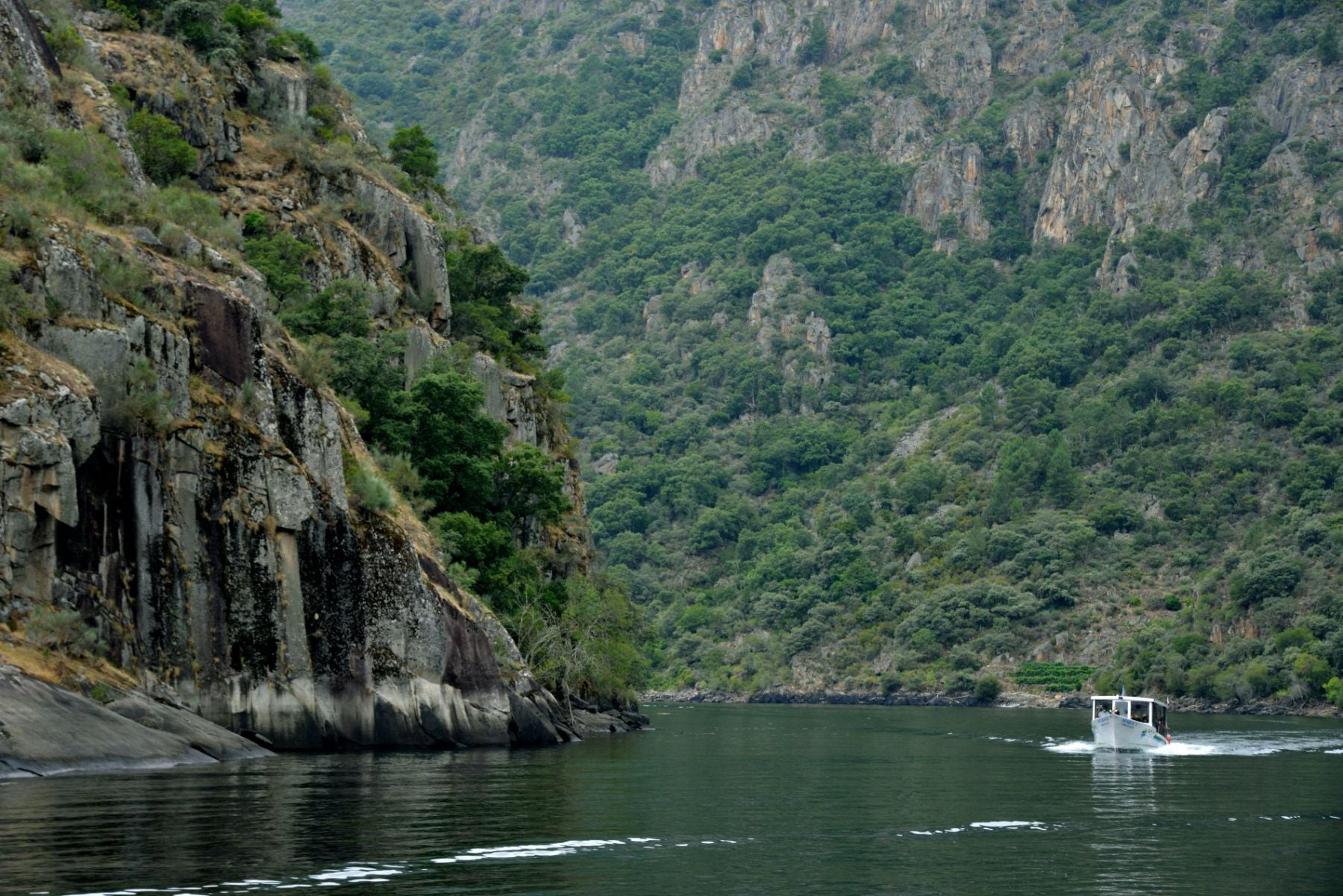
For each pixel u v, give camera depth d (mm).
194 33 89125
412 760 57594
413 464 83125
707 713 165500
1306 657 189625
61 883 28969
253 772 48312
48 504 49562
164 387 56031
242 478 58000
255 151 88875
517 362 111688
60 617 49125
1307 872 34688
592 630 97312
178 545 55250
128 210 61781
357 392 81562
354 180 93250
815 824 42656
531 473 89312
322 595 60625
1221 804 50625
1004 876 33750
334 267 86938
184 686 54688
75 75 71688
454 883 30828
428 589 65312
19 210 53688
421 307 95312
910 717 157875
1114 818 45656
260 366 60344
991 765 72000
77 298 54125
